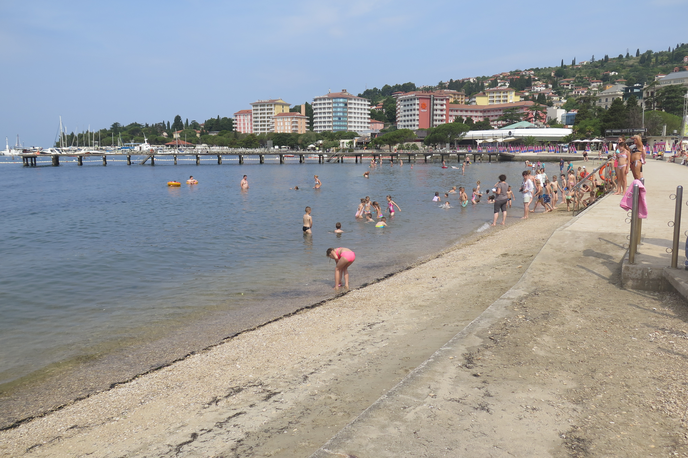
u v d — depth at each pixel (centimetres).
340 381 564
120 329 860
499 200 1959
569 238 1045
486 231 1847
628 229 1117
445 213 2453
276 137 17988
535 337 524
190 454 436
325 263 1389
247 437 453
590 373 434
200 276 1262
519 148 11875
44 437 505
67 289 1152
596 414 364
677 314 587
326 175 6550
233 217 2469
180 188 4544
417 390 404
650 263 721
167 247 1681
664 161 4978
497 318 590
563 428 345
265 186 4666
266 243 1728
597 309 617
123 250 1638
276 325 829
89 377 661
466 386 410
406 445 321
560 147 10862
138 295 1091
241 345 739
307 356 667
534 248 1320
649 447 321
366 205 2244
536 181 2405
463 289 970
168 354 731
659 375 426
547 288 721
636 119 9675
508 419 356
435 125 19788
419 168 8381
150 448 458
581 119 13012
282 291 1094
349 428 345
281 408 508
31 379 661
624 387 406
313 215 2481
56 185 5197
